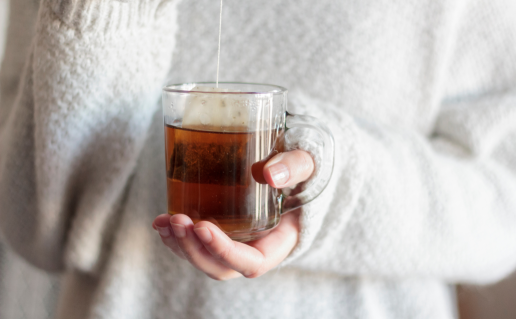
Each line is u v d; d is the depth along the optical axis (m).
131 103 0.42
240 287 0.48
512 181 0.54
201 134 0.34
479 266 0.50
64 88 0.39
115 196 0.46
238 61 0.48
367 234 0.45
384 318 0.52
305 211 0.40
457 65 0.57
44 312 0.85
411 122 0.56
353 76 0.49
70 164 0.42
